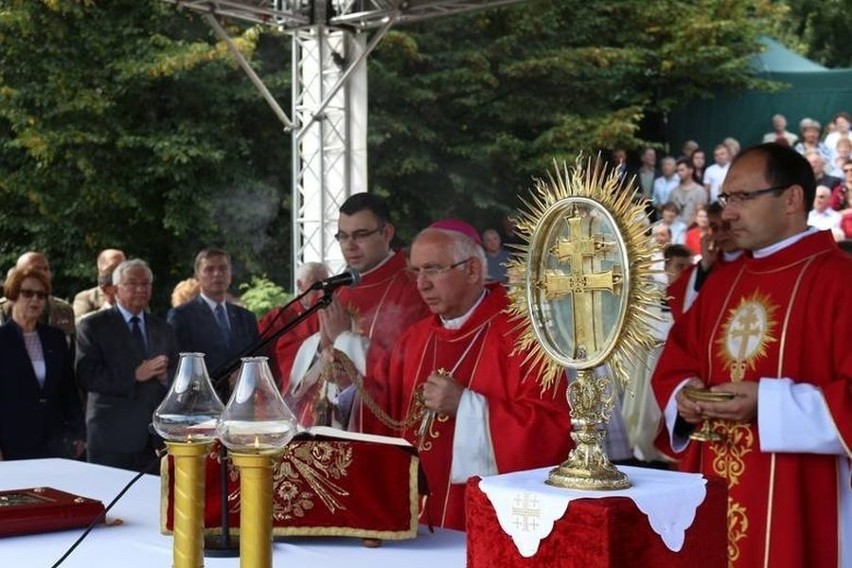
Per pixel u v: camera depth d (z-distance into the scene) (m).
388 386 6.30
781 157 5.38
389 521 4.26
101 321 9.64
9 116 21.59
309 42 13.19
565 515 2.92
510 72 24.91
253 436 3.09
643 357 3.35
